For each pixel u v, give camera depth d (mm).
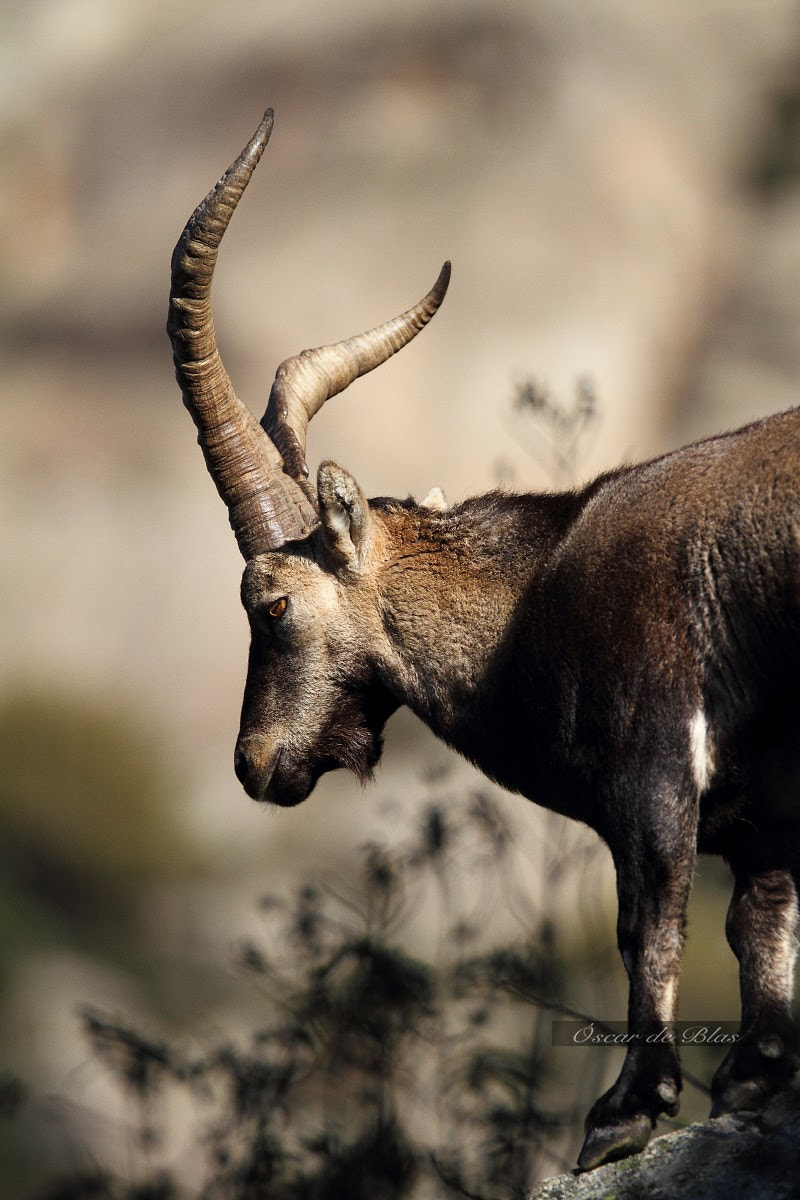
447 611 18875
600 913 33750
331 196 80062
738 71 89250
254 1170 27062
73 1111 40438
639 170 82438
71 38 93500
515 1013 32656
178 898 59031
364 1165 26531
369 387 73250
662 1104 15773
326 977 28625
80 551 72438
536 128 82250
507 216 77875
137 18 93875
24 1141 39125
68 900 59188
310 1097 29953
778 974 16953
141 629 70312
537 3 87312
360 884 48062
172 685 69000
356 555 19141
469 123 82750
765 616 16484
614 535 17391
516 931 37750
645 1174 15375
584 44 86688
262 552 19922
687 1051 32000
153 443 75438
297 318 75562
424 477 71875
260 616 19797
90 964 53562
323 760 20031
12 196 85938
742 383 77812
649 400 75562
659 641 16656
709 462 17328
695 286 80562
